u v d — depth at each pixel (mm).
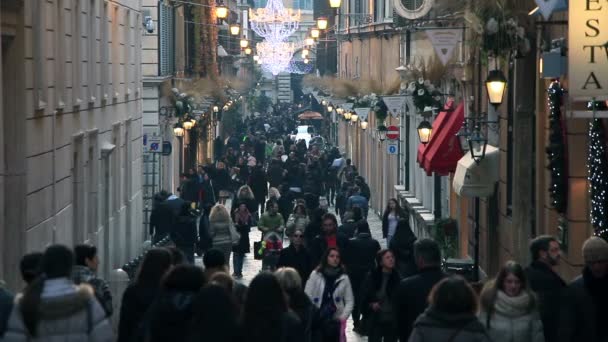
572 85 24594
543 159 36812
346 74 125125
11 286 36781
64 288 18797
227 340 18219
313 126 191125
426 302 22891
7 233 37031
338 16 133500
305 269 36469
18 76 37250
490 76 33500
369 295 31234
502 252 43938
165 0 82625
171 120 88375
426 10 50250
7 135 37250
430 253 23172
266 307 18766
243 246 54969
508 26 33688
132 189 65625
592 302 20562
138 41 68125
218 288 18469
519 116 34125
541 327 19672
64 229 44500
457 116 53156
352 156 124312
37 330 18578
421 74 57500
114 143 59000
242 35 196750
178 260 24109
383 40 92438
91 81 51344
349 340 37250
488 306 19609
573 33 24594
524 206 33969
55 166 42625
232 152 111750
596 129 29625
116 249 59250
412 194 76375
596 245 21031
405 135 78875
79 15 47750
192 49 108312
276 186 89688
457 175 44625
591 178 30078
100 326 18844
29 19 38312
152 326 19516
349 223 44625
